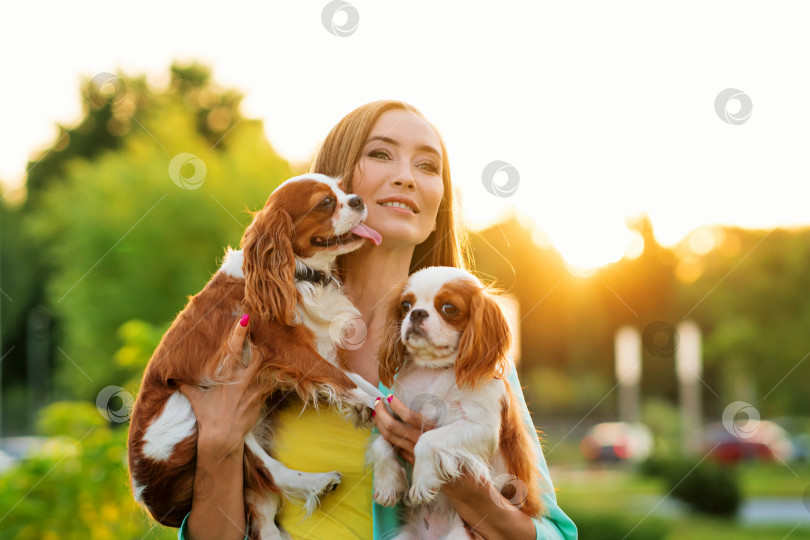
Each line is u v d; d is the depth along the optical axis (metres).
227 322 2.24
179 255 13.99
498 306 2.30
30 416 24.41
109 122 19.95
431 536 2.19
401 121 2.38
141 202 14.12
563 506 9.20
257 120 15.62
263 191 14.02
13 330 23.53
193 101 19.70
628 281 20.27
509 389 2.34
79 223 14.84
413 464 2.09
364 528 2.16
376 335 2.41
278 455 2.19
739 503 11.02
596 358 25.20
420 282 2.30
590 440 17.77
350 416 2.19
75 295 14.70
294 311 2.24
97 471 4.85
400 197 2.31
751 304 20.30
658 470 12.95
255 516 2.16
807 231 20.16
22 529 4.59
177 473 2.16
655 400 21.36
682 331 13.38
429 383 2.25
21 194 22.12
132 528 4.78
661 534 8.59
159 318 13.86
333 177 2.38
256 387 2.18
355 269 2.42
